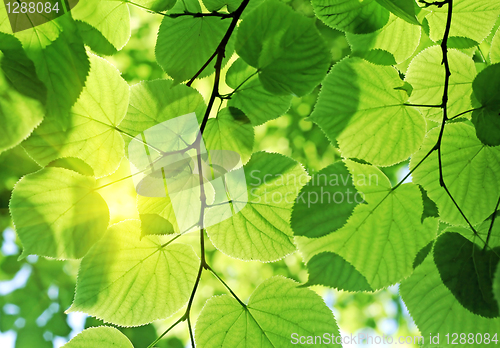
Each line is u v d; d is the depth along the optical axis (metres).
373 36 0.76
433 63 0.76
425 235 0.73
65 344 0.75
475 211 0.76
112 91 0.73
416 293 0.76
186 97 0.75
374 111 0.75
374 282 0.73
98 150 0.74
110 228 0.75
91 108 0.73
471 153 0.76
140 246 0.75
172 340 2.18
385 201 0.73
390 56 0.75
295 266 2.50
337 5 0.74
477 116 0.74
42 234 0.73
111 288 0.75
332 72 0.76
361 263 0.73
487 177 0.76
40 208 0.73
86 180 0.73
